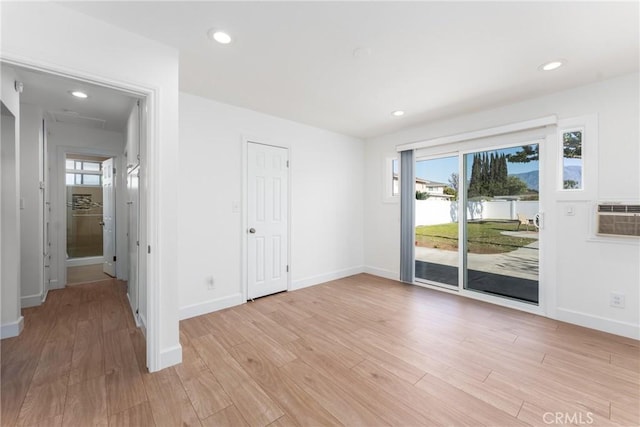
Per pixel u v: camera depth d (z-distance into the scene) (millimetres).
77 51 1660
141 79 1902
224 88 2795
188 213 2949
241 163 3357
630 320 2473
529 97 2971
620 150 2500
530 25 1790
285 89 2811
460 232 3668
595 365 2049
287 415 1577
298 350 2285
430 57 2197
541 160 2979
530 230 3133
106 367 2031
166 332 2033
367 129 4293
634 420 1524
